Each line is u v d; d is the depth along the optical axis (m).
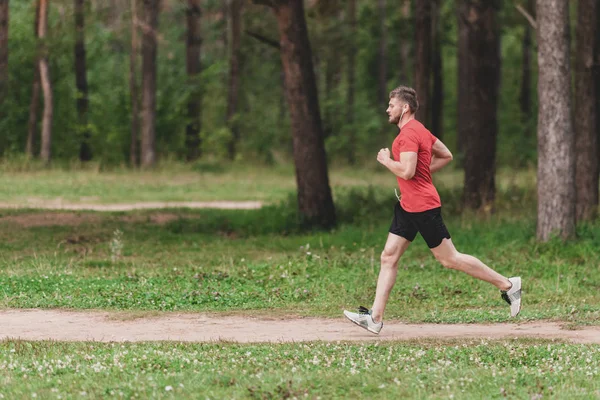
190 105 45.78
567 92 15.70
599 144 18.56
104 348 8.71
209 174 38.69
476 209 21.30
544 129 15.77
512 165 38.59
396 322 10.45
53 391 6.86
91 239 18.06
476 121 21.75
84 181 33.22
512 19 29.38
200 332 9.93
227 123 46.69
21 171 37.16
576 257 14.75
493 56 21.88
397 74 55.84
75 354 8.35
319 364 7.82
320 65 50.31
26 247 16.78
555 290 12.38
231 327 10.21
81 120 44.50
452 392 6.75
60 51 42.41
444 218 20.53
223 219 21.34
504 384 7.03
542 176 15.82
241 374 7.39
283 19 20.47
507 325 10.17
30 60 44.00
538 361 7.93
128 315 10.89
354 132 45.72
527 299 11.84
